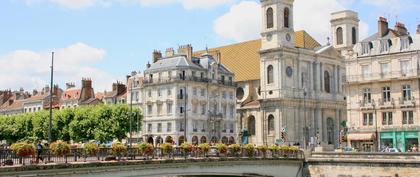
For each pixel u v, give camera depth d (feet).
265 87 301.84
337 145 317.22
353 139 230.27
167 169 140.46
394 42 226.99
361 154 188.96
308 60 310.65
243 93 336.49
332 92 323.98
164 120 294.87
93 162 116.88
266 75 302.04
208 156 157.38
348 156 191.93
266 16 306.55
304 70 309.42
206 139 297.33
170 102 292.61
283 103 292.40
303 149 202.28
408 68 219.41
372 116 228.02
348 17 332.60
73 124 289.74
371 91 229.04
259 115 309.42
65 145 114.01
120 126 283.18
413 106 215.92
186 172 146.41
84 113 290.97
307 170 198.59
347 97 235.81
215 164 155.74
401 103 219.00
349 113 234.17
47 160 112.27
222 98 310.65
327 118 316.60
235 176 178.70
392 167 180.55
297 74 303.68
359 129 230.27
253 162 171.73
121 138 286.25
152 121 301.02
